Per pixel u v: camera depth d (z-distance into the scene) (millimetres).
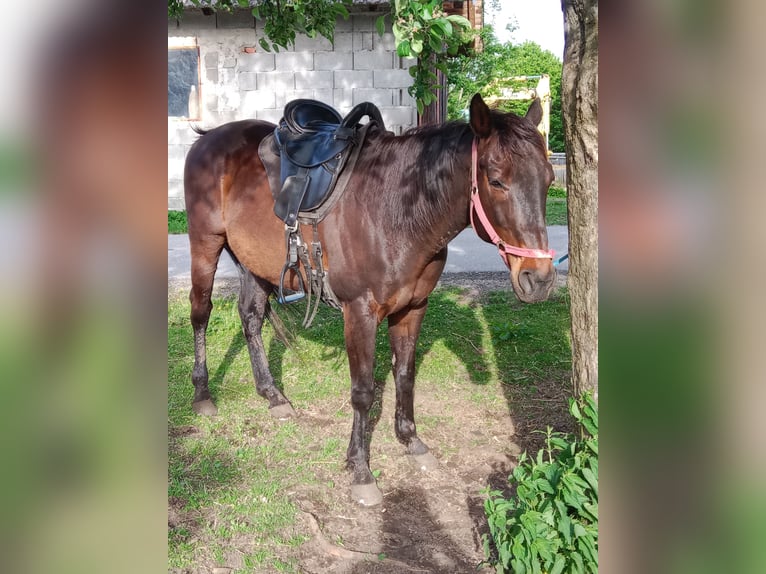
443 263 2871
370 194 2697
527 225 2232
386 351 4727
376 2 9531
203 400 3756
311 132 2992
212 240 3514
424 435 3443
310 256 2844
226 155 3412
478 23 10055
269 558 2420
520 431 3473
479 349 4746
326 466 3137
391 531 2623
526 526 1899
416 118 10320
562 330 5117
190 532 2580
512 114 2342
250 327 3814
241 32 10297
